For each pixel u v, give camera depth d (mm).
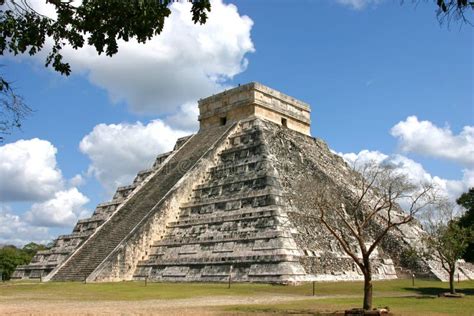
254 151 42281
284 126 49656
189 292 26797
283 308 19250
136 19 12656
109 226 41031
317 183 32938
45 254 46344
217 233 35406
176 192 40562
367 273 18906
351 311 17500
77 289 28484
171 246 36906
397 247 37531
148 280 35438
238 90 48469
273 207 33781
